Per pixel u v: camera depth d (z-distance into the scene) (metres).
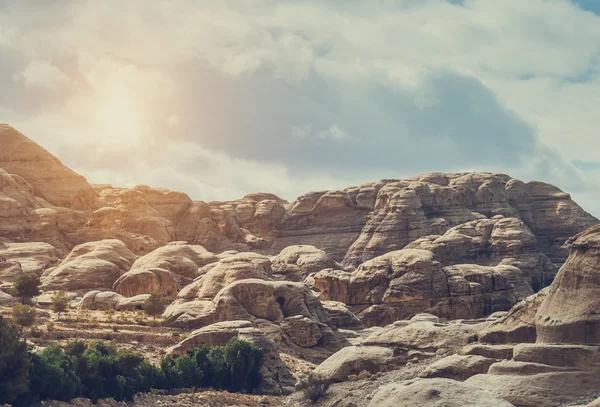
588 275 69.94
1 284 158.62
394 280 191.88
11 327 74.25
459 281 193.75
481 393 59.62
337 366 86.69
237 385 99.25
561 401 65.06
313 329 123.94
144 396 86.75
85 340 111.88
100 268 169.62
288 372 106.06
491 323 83.56
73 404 76.00
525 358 69.31
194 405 85.69
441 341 87.94
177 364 95.62
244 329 108.56
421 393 60.12
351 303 192.50
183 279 175.00
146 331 121.50
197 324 124.69
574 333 68.69
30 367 73.50
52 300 130.88
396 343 90.00
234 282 129.00
